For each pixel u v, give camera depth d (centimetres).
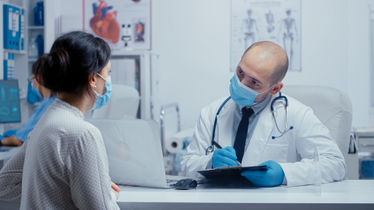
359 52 331
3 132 297
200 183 129
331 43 337
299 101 176
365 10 328
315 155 140
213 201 94
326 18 336
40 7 357
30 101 325
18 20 306
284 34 342
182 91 361
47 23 353
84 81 88
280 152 154
